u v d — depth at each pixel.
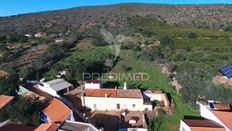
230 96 57.84
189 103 58.47
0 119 44.88
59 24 173.62
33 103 50.66
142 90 64.56
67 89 64.56
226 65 72.81
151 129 47.44
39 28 159.88
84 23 170.62
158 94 59.78
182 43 101.31
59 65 82.56
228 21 152.00
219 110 49.72
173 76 75.25
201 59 82.94
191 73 69.94
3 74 66.94
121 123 49.97
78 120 48.72
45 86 63.00
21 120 45.03
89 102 56.03
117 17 183.38
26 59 92.19
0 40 121.38
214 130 42.31
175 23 150.00
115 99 55.78
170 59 89.00
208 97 59.34
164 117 52.62
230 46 94.50
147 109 55.84
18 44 117.94
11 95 58.09
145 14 190.25
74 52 102.56
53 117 46.78
